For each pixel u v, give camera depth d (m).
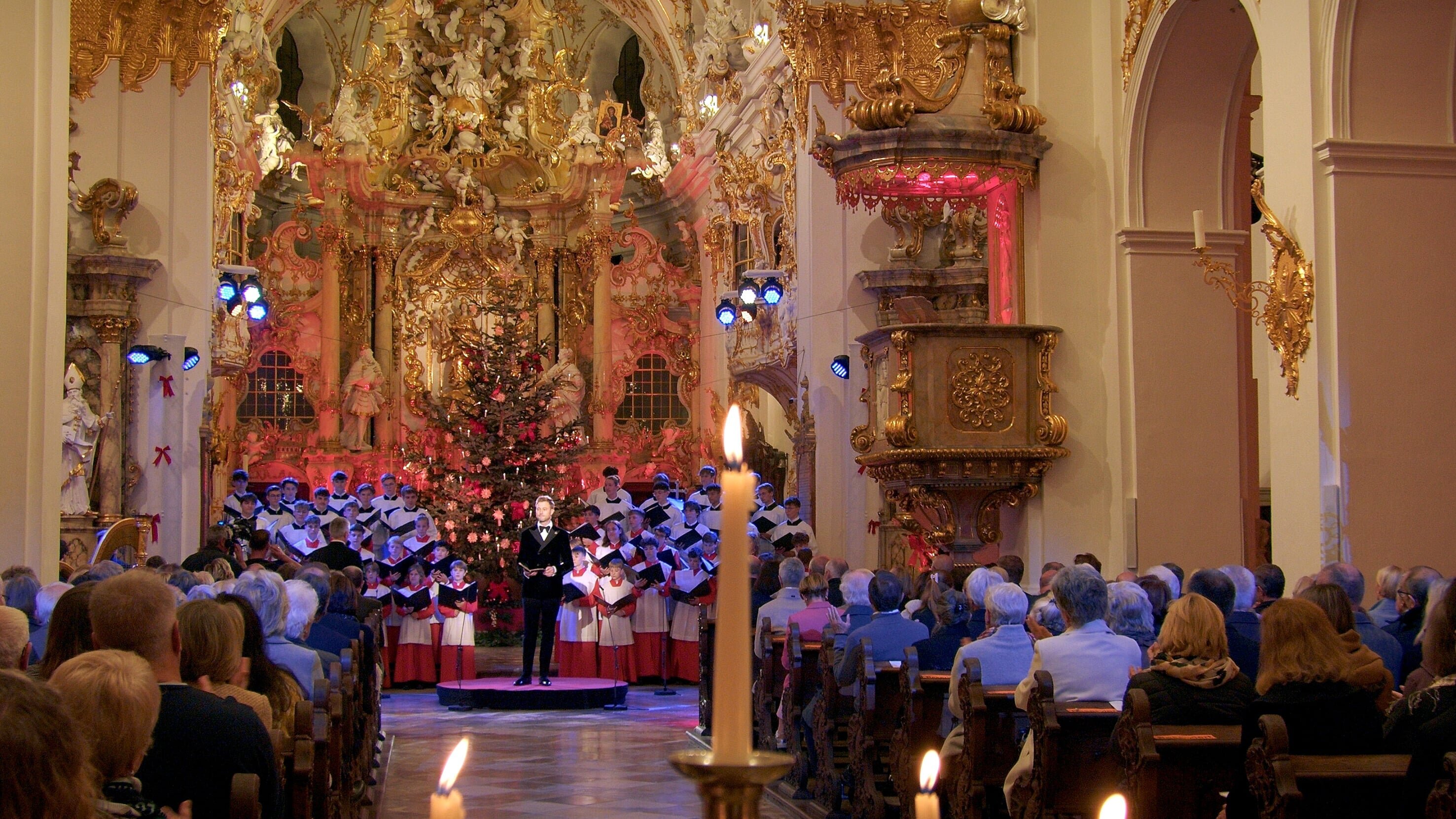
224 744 4.46
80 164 18.69
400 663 17.67
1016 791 6.44
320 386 30.91
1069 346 13.65
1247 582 8.16
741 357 23.94
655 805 10.10
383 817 9.87
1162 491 13.21
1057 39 13.89
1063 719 6.09
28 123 12.22
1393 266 10.25
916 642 8.96
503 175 32.50
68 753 2.66
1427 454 10.23
